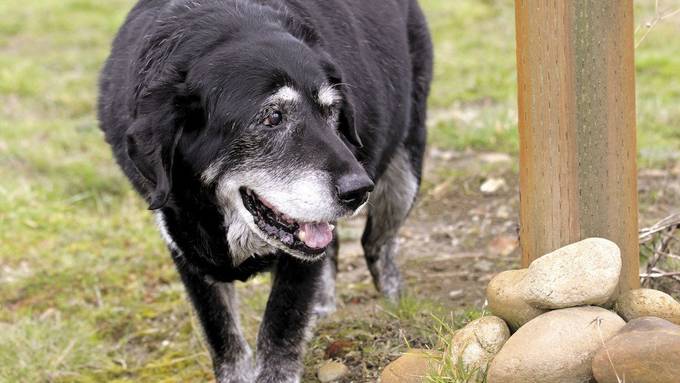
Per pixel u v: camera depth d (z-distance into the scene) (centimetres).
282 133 382
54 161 825
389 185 556
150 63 401
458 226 661
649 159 712
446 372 356
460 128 859
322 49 418
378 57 484
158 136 373
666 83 923
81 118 980
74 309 583
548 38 341
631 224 361
